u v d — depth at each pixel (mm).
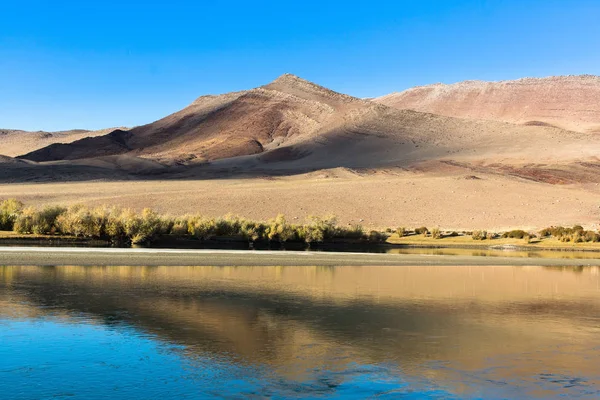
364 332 19203
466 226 92688
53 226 55000
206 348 16781
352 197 105188
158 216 61312
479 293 28406
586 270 42469
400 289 28984
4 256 36938
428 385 14148
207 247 56375
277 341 17781
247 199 98375
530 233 81438
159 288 26891
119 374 14406
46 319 19656
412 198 107250
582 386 14305
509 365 15891
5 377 14047
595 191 137750
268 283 29859
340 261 43031
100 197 94938
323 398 13172
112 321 19641
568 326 20969
